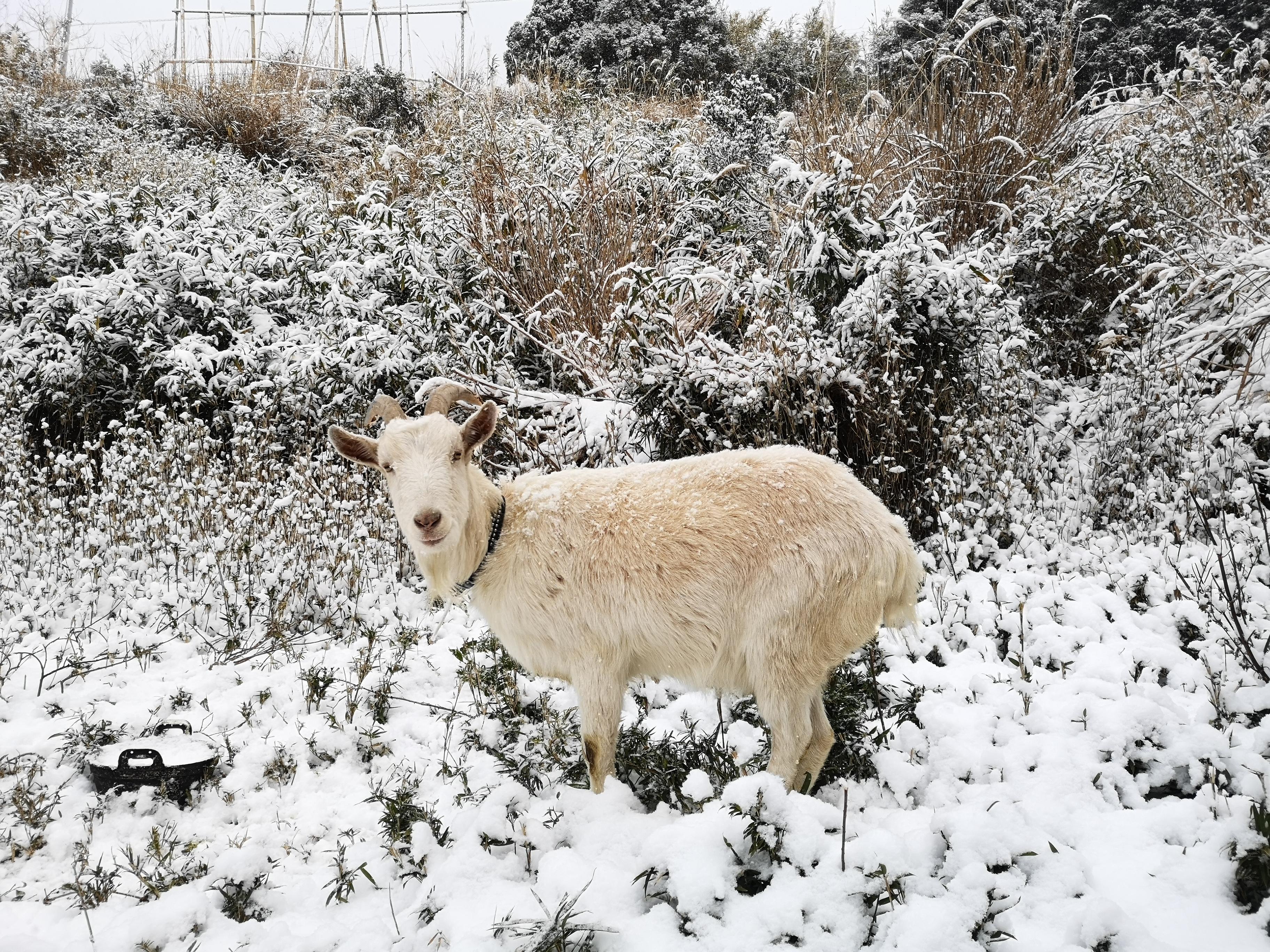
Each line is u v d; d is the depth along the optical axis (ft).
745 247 22.77
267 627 14.98
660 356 17.16
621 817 9.53
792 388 16.62
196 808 11.09
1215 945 7.17
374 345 19.92
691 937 7.77
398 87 45.78
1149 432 16.78
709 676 10.16
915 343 16.94
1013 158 25.86
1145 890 7.90
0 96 41.01
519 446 17.81
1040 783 9.82
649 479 10.50
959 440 16.37
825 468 10.19
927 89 27.96
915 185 25.18
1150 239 20.86
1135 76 44.57
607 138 28.22
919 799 10.32
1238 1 44.37
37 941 8.37
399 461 9.75
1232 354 17.49
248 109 46.80
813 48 41.14
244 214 28.91
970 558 16.03
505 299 23.18
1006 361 17.87
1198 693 11.39
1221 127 24.41
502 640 10.71
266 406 18.88
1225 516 15.02
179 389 19.81
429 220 24.76
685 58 59.47
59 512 17.11
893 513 16.43
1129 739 10.21
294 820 10.84
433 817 10.05
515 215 23.44
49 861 10.18
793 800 8.54
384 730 12.49
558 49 62.49
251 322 22.15
